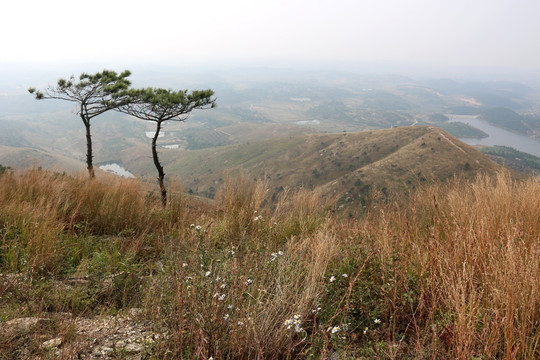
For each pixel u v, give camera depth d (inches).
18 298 116.5
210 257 126.6
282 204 200.2
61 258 151.9
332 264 131.9
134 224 215.2
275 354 91.0
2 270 137.8
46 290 122.8
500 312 86.7
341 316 101.7
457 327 81.0
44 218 180.1
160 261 160.7
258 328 92.2
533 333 82.7
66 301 114.7
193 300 93.9
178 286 98.5
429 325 93.0
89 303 117.3
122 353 89.5
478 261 108.0
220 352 84.0
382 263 113.0
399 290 104.3
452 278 95.2
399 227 148.6
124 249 170.7
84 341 94.5
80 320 107.4
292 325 88.6
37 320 100.9
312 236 166.7
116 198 228.4
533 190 159.2
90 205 220.1
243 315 93.3
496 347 79.8
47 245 149.6
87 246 169.2
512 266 89.1
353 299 105.4
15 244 148.9
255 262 124.4
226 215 189.6
